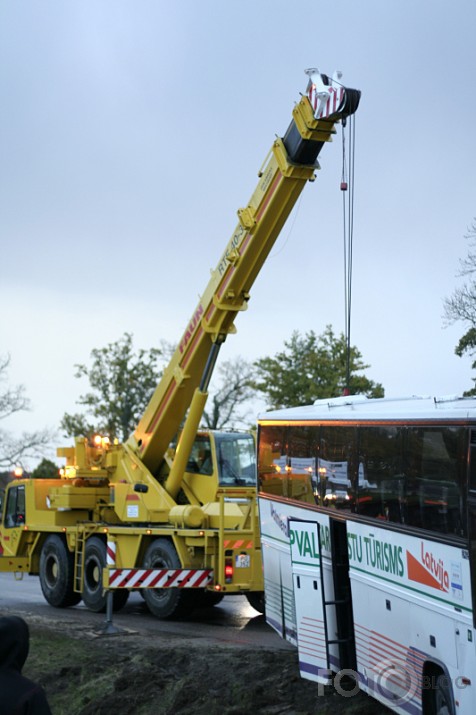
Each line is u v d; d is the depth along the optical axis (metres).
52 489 20.19
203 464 18.39
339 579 10.81
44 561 20.34
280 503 12.59
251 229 15.43
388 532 9.45
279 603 12.53
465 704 7.88
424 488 8.73
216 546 16.81
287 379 39.62
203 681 11.55
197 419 17.53
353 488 10.35
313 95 13.53
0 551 22.75
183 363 17.97
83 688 11.40
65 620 17.34
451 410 8.30
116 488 19.39
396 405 9.86
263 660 12.36
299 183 14.78
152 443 18.92
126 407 48.88
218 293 16.66
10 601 21.25
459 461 8.09
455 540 8.09
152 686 11.22
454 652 8.09
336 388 38.88
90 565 19.03
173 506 18.00
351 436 10.48
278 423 12.84
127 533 18.09
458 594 8.02
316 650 10.67
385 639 9.54
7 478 48.12
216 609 18.97
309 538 10.79
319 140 14.06
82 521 19.89
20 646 4.76
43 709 4.66
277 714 10.22
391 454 9.47
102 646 13.75
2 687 4.60
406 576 9.05
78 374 48.97
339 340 40.31
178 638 14.92
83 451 20.20
